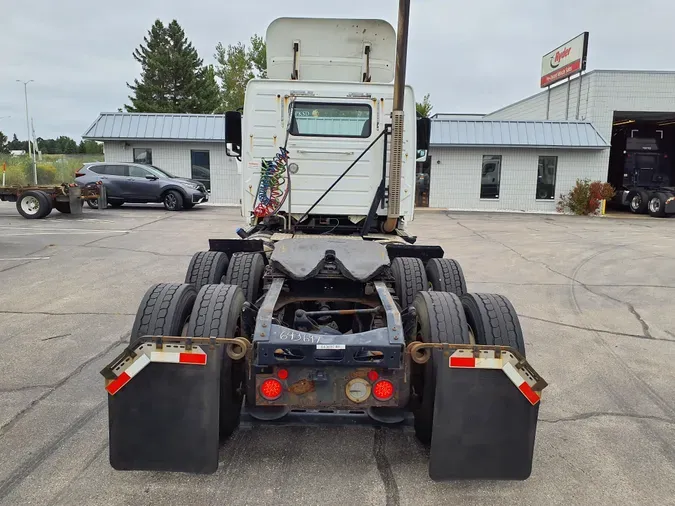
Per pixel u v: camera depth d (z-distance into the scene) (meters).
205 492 3.06
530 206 23.45
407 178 6.09
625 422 4.05
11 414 3.92
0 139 81.62
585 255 11.81
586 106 23.42
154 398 2.86
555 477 3.30
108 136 22.84
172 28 51.34
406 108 6.00
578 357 5.47
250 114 5.93
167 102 50.38
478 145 22.53
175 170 23.55
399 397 3.07
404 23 4.89
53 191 16.83
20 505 2.91
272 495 3.04
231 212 19.78
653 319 6.92
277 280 3.94
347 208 6.04
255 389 3.02
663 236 15.22
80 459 3.36
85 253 10.63
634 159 23.55
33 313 6.50
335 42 6.36
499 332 3.27
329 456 3.47
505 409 2.91
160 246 11.65
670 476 3.34
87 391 4.33
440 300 3.35
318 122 5.93
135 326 3.18
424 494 3.09
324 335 3.01
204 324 3.12
